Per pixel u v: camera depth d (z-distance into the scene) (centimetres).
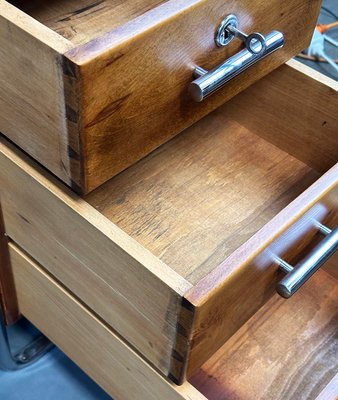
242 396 63
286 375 64
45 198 55
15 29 45
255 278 52
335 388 51
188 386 55
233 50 59
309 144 73
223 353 66
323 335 68
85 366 74
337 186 54
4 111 54
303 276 53
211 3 51
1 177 60
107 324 62
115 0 68
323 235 60
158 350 54
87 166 50
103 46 44
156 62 50
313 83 67
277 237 49
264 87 71
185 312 46
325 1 133
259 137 77
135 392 65
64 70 44
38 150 53
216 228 66
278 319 69
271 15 60
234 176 72
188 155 74
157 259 48
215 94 61
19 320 90
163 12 48
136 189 69
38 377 85
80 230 53
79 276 59
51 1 67
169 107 56
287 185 72
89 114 46
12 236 68
